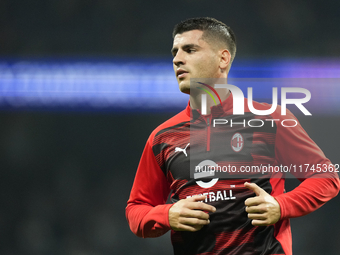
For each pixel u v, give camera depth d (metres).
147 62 38.12
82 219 31.34
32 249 29.73
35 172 34.91
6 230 30.83
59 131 37.06
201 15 36.94
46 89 37.81
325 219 27.11
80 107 37.81
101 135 37.47
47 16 37.59
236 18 35.94
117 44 38.00
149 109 38.22
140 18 37.56
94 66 38.16
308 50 34.84
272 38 35.47
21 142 36.00
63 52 38.09
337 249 26.66
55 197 33.03
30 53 37.88
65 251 29.48
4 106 37.19
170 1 37.22
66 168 35.59
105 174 35.53
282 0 35.34
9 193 33.38
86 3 37.59
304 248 26.80
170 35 37.56
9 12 37.41
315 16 34.94
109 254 28.56
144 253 27.80
